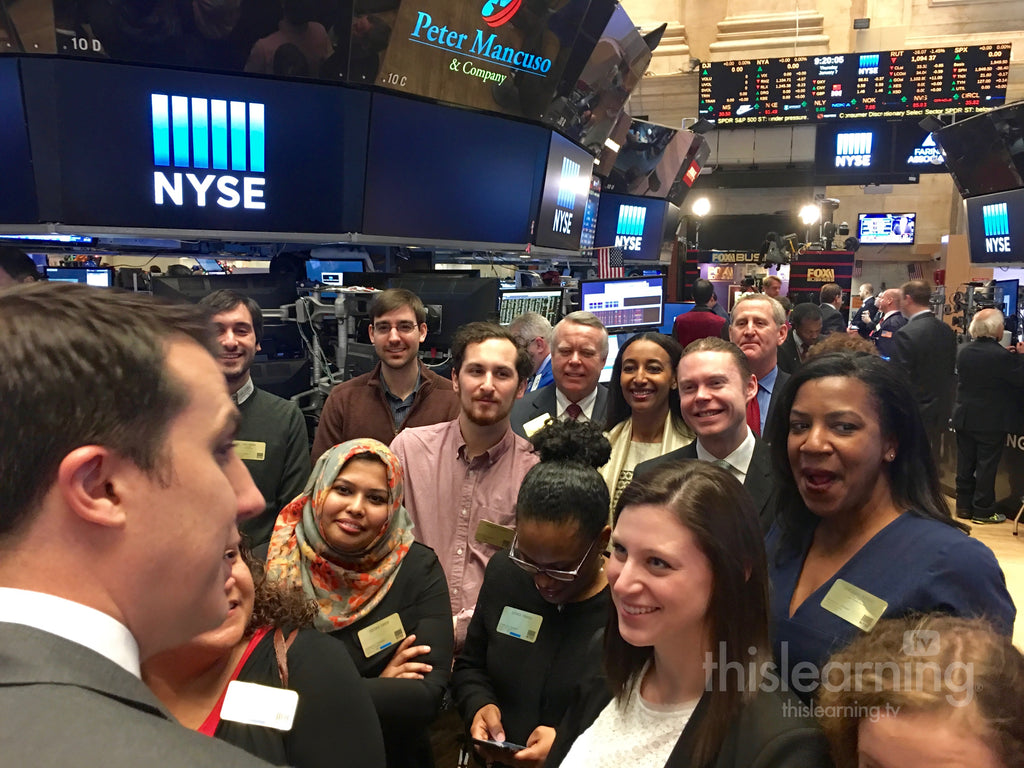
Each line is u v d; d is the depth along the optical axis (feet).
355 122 11.22
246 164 10.68
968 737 2.01
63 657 1.22
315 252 13.04
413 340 8.34
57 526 1.29
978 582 3.46
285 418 7.64
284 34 10.16
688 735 2.77
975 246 24.64
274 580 3.86
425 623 5.08
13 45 9.05
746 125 36.19
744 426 6.05
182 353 1.47
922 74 33.99
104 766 1.05
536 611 4.85
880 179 36.94
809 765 2.49
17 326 1.32
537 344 10.57
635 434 7.47
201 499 1.44
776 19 36.68
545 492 4.50
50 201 9.78
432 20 11.16
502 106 12.92
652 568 2.84
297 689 3.33
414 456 6.86
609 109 16.47
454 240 13.41
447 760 5.87
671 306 22.27
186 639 1.48
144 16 9.34
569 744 3.52
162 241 12.47
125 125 9.82
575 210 16.75
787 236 37.83
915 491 3.97
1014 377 14.82
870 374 3.92
